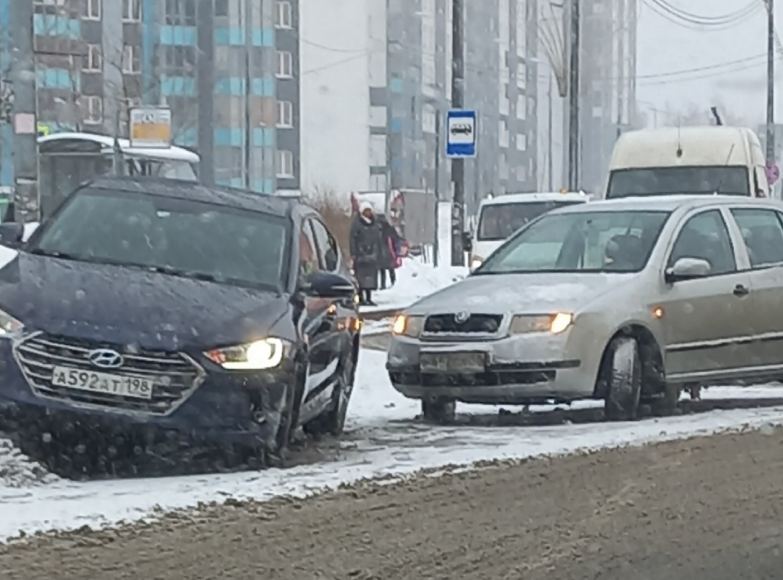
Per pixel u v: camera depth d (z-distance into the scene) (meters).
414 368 11.53
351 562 6.66
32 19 21.36
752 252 12.86
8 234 10.42
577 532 7.50
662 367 11.83
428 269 37.16
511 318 11.24
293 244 10.36
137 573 6.29
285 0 82.25
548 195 27.08
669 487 8.77
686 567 6.86
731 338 12.37
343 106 87.56
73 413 8.52
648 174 23.23
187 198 10.70
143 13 75.31
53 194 41.53
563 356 11.11
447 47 99.69
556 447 10.12
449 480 8.77
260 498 8.02
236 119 78.12
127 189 10.76
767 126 51.53
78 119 66.56
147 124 29.77
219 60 77.69
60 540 6.80
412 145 93.94
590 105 103.50
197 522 7.33
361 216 29.09
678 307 11.95
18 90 21.19
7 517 7.25
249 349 8.80
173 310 8.94
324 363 10.30
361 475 8.88
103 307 8.85
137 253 10.05
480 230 26.69
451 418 12.28
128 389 8.58
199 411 8.62
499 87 104.00
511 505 8.10
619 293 11.54
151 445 8.85
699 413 12.51
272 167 80.12
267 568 6.48
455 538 7.25
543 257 12.60
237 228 10.41
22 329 8.64
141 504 7.72
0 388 8.56
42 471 8.50
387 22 90.31
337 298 10.17
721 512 8.13
